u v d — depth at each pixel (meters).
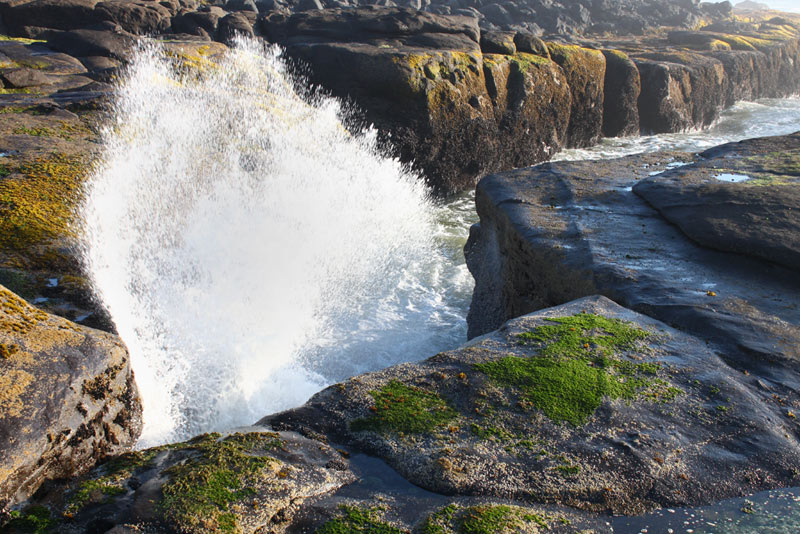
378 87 13.20
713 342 3.88
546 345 3.65
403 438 2.87
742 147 7.42
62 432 2.67
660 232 5.56
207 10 20.22
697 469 2.80
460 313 7.92
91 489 2.53
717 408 3.19
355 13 16.55
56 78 11.70
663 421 3.07
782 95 27.88
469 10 30.42
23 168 6.83
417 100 13.11
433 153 13.48
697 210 5.59
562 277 5.16
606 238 5.48
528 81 15.20
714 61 21.94
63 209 6.12
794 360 3.66
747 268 4.83
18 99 9.95
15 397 2.64
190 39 16.00
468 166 14.23
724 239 5.03
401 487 2.62
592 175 7.04
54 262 5.17
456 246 10.26
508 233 6.12
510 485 2.62
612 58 18.20
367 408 3.07
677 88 19.56
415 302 8.11
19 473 2.44
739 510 2.61
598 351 3.62
